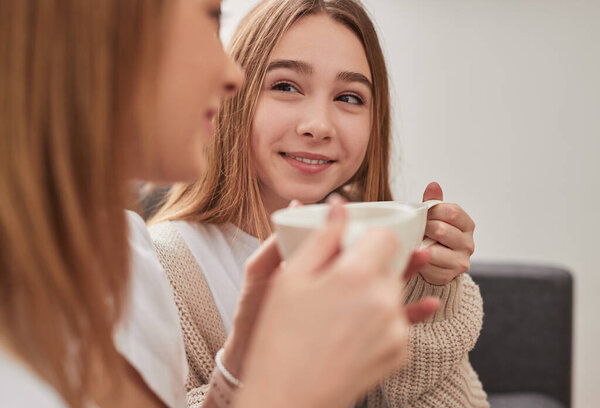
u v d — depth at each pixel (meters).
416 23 1.96
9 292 0.34
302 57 0.83
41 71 0.32
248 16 0.93
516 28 1.91
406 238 0.36
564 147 1.94
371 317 0.29
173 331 0.62
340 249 0.32
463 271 0.78
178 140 0.41
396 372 0.86
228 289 0.91
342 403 0.30
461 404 0.88
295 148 0.85
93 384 0.40
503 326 1.44
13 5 0.31
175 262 0.89
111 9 0.33
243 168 0.90
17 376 0.31
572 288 1.44
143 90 0.36
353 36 0.87
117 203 0.36
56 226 0.34
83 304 0.35
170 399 0.56
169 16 0.37
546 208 1.98
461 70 1.96
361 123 0.88
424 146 2.02
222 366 0.55
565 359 1.43
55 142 0.32
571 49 1.89
